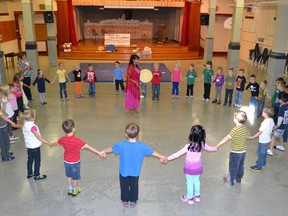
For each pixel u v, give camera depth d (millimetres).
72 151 4172
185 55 18531
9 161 5473
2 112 5262
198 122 7617
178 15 20531
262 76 13523
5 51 15773
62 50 18188
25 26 11156
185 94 10359
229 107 8930
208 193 4562
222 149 6066
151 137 6613
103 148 6031
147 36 22500
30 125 4566
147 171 5184
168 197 4453
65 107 8680
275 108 6645
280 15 8695
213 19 15539
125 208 4180
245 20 18281
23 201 4320
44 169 5199
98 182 4828
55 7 17750
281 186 4805
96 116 7934
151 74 8531
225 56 20078
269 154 5832
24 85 8664
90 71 9695
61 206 4211
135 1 17984
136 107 8266
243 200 4414
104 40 20344
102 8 19828
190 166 4117
